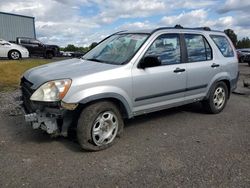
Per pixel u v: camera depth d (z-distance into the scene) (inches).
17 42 1008.9
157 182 149.1
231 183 148.7
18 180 149.5
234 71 285.9
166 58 223.9
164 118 256.8
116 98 190.7
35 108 178.7
